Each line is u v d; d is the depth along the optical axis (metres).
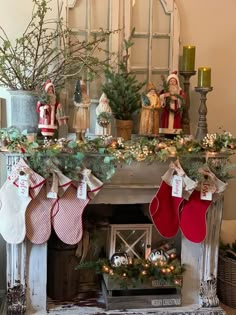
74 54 2.57
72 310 2.45
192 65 2.60
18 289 2.37
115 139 2.33
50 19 2.55
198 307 2.54
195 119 2.81
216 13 2.77
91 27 2.60
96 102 2.63
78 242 2.44
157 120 2.47
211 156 2.40
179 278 2.49
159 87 2.72
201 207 2.46
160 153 2.29
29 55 2.51
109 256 2.58
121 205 2.82
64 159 2.28
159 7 2.68
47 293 2.58
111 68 2.57
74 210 2.35
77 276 2.57
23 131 2.28
